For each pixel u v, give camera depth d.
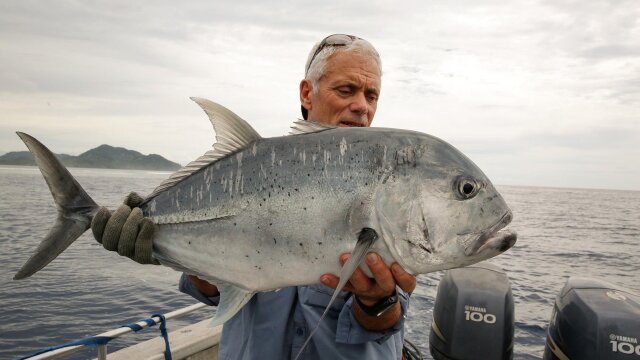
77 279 11.30
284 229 2.21
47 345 7.11
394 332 2.29
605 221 40.91
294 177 2.24
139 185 77.25
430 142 2.22
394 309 2.17
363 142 2.21
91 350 6.80
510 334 3.79
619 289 3.60
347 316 2.33
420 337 6.20
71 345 3.10
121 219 2.40
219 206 2.36
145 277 11.66
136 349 4.00
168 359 3.78
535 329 7.21
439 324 3.96
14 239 17.47
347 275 1.92
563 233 27.86
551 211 54.41
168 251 2.46
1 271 11.98
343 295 2.45
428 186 2.12
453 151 2.24
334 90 2.80
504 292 3.85
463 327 3.78
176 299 9.70
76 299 9.55
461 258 2.12
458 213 2.12
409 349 3.64
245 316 2.62
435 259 2.12
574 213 51.97
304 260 2.19
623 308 3.34
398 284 2.12
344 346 2.39
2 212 28.31
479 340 3.73
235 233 2.31
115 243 2.40
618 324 3.25
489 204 2.15
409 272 2.13
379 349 2.52
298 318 2.47
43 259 2.46
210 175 2.42
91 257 14.41
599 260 16.89
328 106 2.81
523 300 9.54
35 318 8.30
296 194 2.21
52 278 11.34
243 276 2.31
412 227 2.11
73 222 2.53
